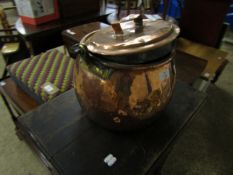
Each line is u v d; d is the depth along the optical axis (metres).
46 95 0.73
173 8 1.82
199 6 1.30
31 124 0.52
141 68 0.37
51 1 1.25
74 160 0.43
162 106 0.44
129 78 0.37
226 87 1.56
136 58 0.36
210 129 1.19
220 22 1.28
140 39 0.37
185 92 0.64
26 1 1.14
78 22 1.36
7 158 1.00
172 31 0.42
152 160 0.43
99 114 0.43
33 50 1.20
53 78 0.83
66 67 0.90
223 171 0.96
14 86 0.94
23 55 1.49
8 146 1.06
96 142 0.47
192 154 1.04
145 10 1.63
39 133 0.49
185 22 1.42
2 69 1.69
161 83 0.40
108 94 0.39
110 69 0.38
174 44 0.43
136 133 0.50
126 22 0.47
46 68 0.89
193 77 0.96
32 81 0.81
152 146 0.47
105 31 0.48
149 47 0.35
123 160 0.43
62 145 0.46
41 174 0.93
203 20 1.34
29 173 0.94
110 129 0.48
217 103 1.39
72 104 0.58
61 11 1.35
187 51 1.31
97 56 0.39
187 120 0.54
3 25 1.53
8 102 1.06
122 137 0.49
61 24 1.27
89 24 1.31
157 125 0.52
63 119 0.53
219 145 1.09
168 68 0.41
